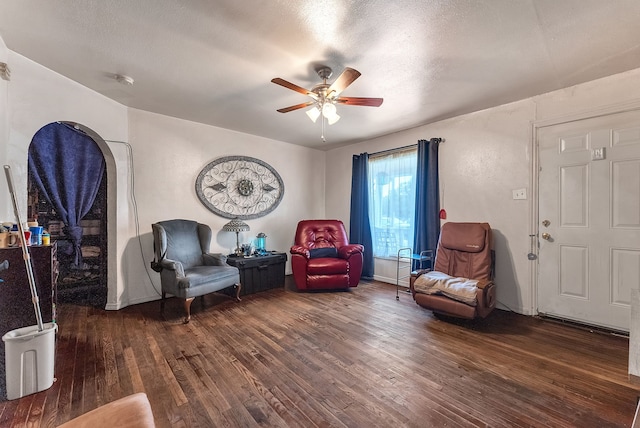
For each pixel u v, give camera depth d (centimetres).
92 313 301
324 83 238
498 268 318
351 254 393
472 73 245
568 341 238
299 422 148
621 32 187
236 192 420
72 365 200
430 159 369
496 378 186
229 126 398
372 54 216
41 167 312
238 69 241
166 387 176
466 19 176
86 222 351
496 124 319
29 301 186
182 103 315
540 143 290
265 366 200
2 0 161
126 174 321
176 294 288
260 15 175
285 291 390
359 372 193
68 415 152
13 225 193
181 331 257
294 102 312
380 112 338
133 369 196
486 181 328
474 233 306
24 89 225
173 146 360
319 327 268
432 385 179
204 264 356
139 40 202
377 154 448
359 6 166
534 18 175
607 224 255
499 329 263
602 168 256
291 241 494
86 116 277
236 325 271
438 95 290
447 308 267
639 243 240
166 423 147
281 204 479
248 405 160
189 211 375
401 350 224
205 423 147
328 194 535
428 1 162
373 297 363
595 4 163
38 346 170
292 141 479
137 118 332
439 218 369
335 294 376
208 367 198
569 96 271
